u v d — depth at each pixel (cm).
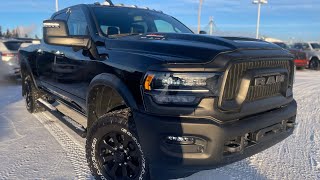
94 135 328
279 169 377
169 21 491
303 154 427
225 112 262
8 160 391
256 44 308
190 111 257
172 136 261
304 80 1374
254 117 290
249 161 398
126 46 328
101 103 359
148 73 271
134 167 302
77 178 346
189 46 286
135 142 292
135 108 280
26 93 631
